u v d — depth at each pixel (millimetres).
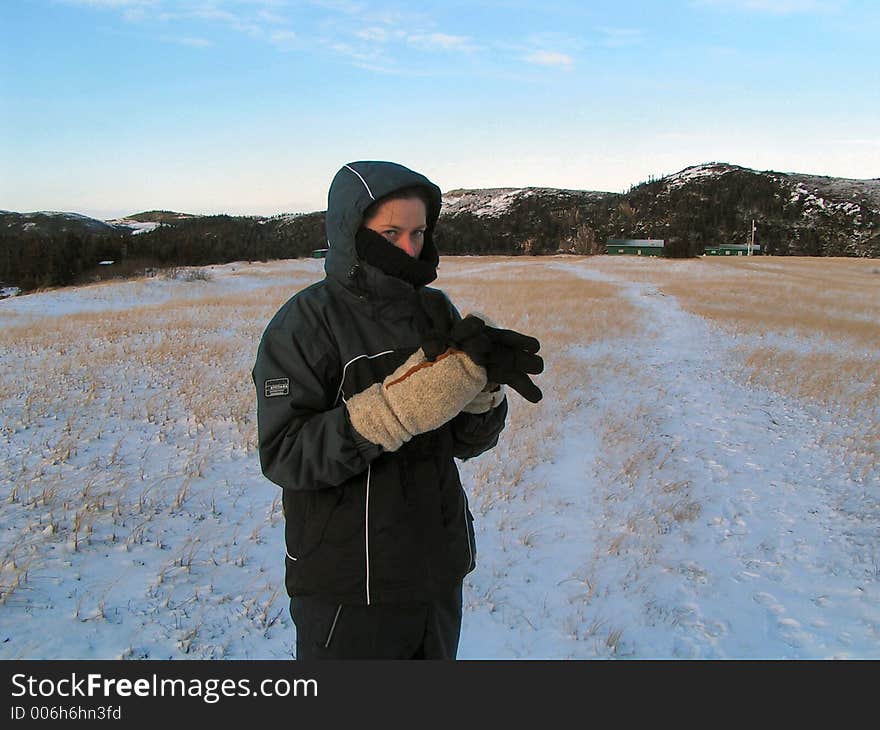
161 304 29188
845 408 11430
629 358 16172
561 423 9609
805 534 6188
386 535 1713
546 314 23047
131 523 5289
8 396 9188
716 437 9539
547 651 4094
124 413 8648
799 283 42938
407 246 1731
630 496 6887
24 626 3756
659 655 4137
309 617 1806
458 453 2023
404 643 1800
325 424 1576
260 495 6238
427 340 1527
